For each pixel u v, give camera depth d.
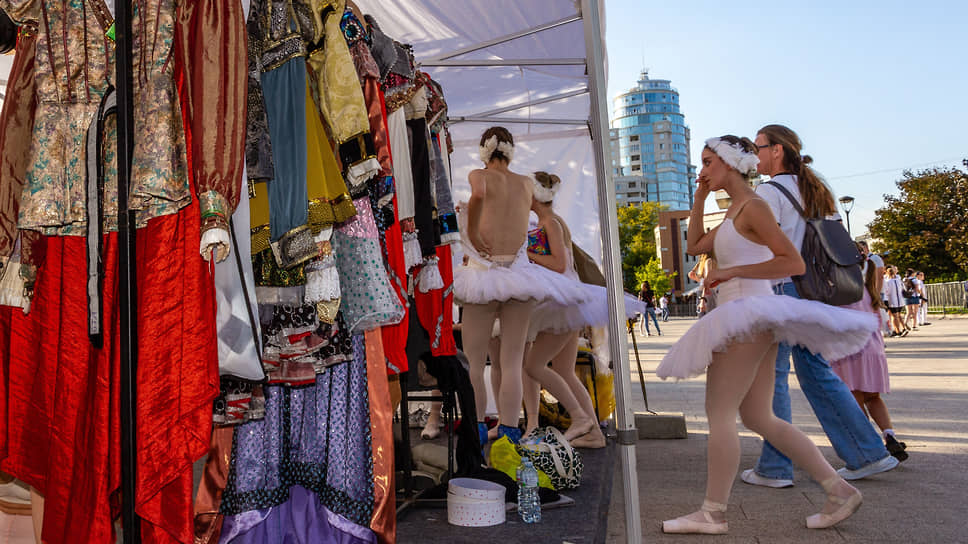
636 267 70.75
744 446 5.98
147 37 2.04
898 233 43.19
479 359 4.84
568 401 5.73
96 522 2.05
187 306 2.05
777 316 3.32
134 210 2.02
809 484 4.62
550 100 6.77
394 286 3.12
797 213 4.44
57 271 2.31
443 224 3.91
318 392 2.78
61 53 2.18
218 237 1.96
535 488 3.57
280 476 2.66
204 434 2.01
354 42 2.81
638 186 171.62
